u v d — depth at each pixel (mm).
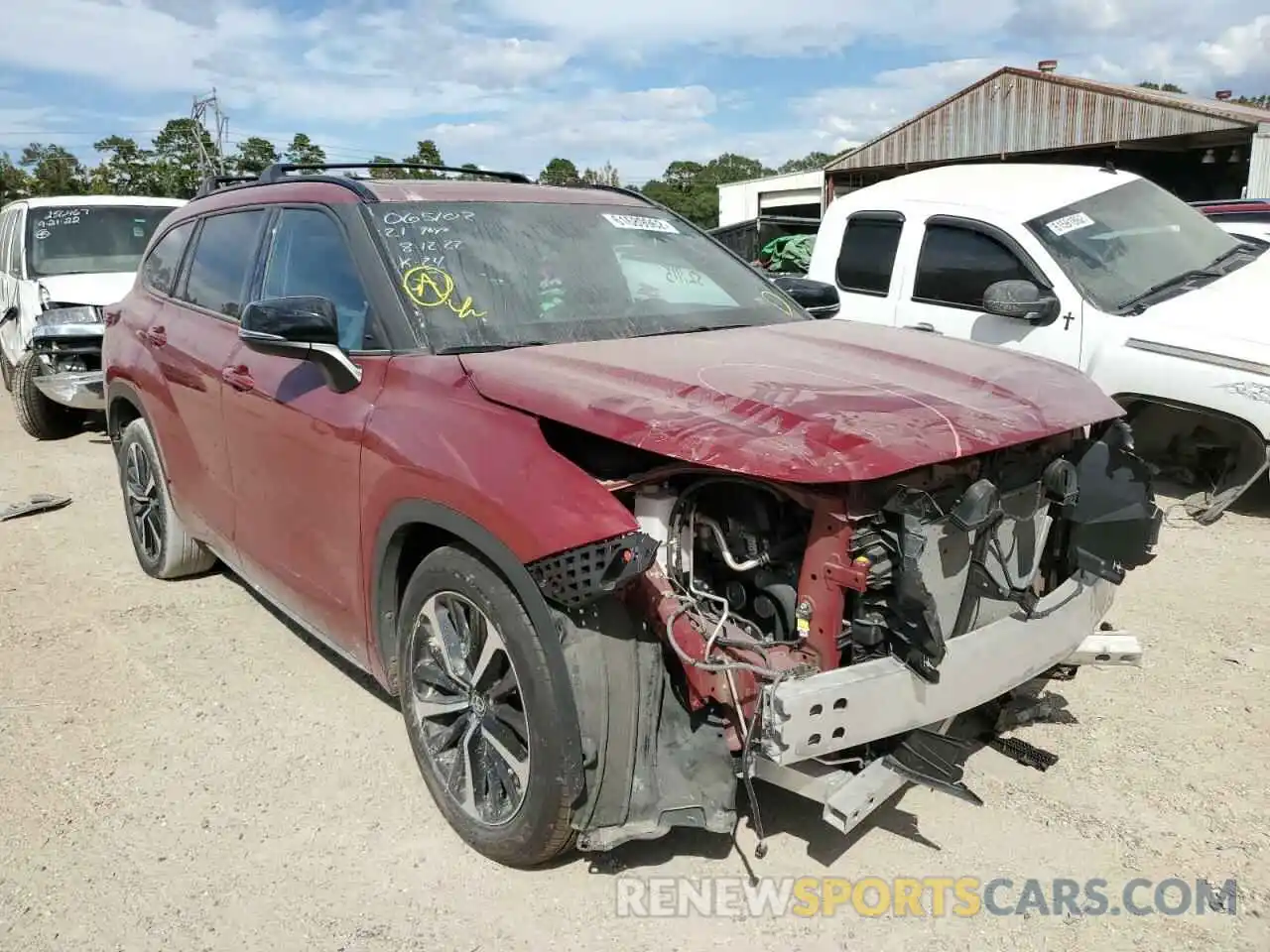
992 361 3076
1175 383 5664
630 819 2562
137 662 4242
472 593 2686
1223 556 5188
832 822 2447
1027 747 3332
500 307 3336
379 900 2734
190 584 5191
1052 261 6238
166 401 4543
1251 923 2572
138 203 10594
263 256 3969
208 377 4086
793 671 2432
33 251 9609
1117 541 2975
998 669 2699
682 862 2857
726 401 2539
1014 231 6430
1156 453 6246
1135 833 2951
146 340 4793
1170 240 6633
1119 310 6008
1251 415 5441
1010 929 2572
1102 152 22500
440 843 2975
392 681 3189
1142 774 3252
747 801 3094
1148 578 4934
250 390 3727
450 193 3766
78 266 9664
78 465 8055
